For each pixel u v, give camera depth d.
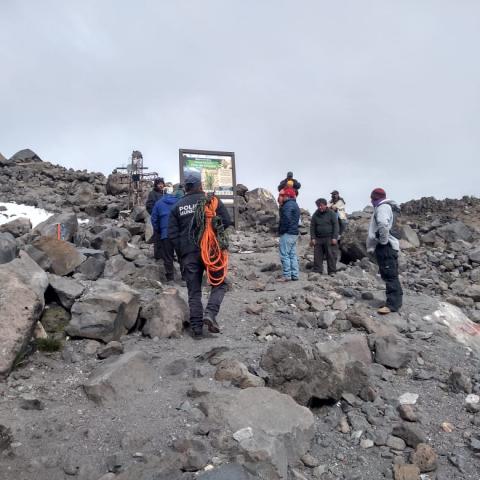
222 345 5.98
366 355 6.06
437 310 7.89
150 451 3.99
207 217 6.15
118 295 6.14
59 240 7.99
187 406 4.55
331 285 9.10
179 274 9.63
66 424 4.29
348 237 12.52
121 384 4.82
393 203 7.64
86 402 4.70
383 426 4.88
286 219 9.71
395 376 5.94
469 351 6.84
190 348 5.91
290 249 9.80
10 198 16.03
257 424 4.30
